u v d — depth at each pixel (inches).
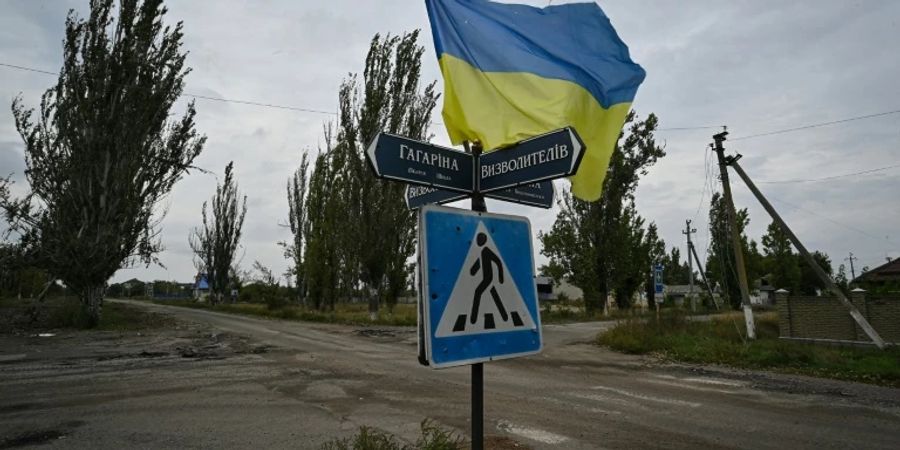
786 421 278.4
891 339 592.4
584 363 520.1
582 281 1379.2
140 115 861.8
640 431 248.7
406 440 220.5
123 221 855.1
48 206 828.6
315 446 214.7
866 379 437.4
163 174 918.4
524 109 153.9
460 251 105.7
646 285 1795.0
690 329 710.5
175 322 1026.1
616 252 1374.3
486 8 163.2
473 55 156.9
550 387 368.5
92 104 831.7
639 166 1376.7
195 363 468.8
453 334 101.0
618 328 709.3
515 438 227.9
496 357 108.3
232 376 397.7
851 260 2559.1
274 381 375.9
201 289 3294.8
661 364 525.3
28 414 273.1
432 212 102.5
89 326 834.2
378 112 1077.1
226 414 272.5
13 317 959.0
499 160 119.4
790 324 668.7
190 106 942.4
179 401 305.4
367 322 1026.7
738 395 356.5
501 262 113.5
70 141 829.2
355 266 1163.3
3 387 349.4
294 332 818.8
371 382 374.0
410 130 1096.8
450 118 155.6
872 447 231.6
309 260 1363.2
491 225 113.3
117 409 284.2
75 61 837.8
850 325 620.7
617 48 169.0
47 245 808.3
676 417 281.3
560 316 1393.9
